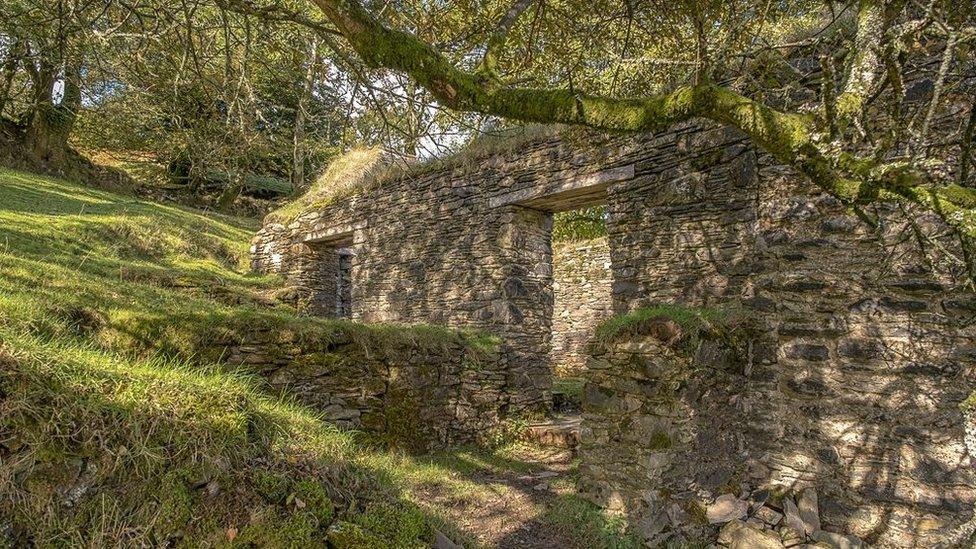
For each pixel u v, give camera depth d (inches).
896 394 159.0
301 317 217.2
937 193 72.6
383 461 199.0
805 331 175.8
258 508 76.0
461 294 303.9
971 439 87.4
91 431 73.0
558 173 260.1
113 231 370.0
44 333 114.2
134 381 83.5
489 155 293.7
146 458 73.9
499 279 285.6
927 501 151.4
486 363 263.3
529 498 188.1
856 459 163.5
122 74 158.2
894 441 158.1
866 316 165.3
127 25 142.6
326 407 201.0
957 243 151.5
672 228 213.5
